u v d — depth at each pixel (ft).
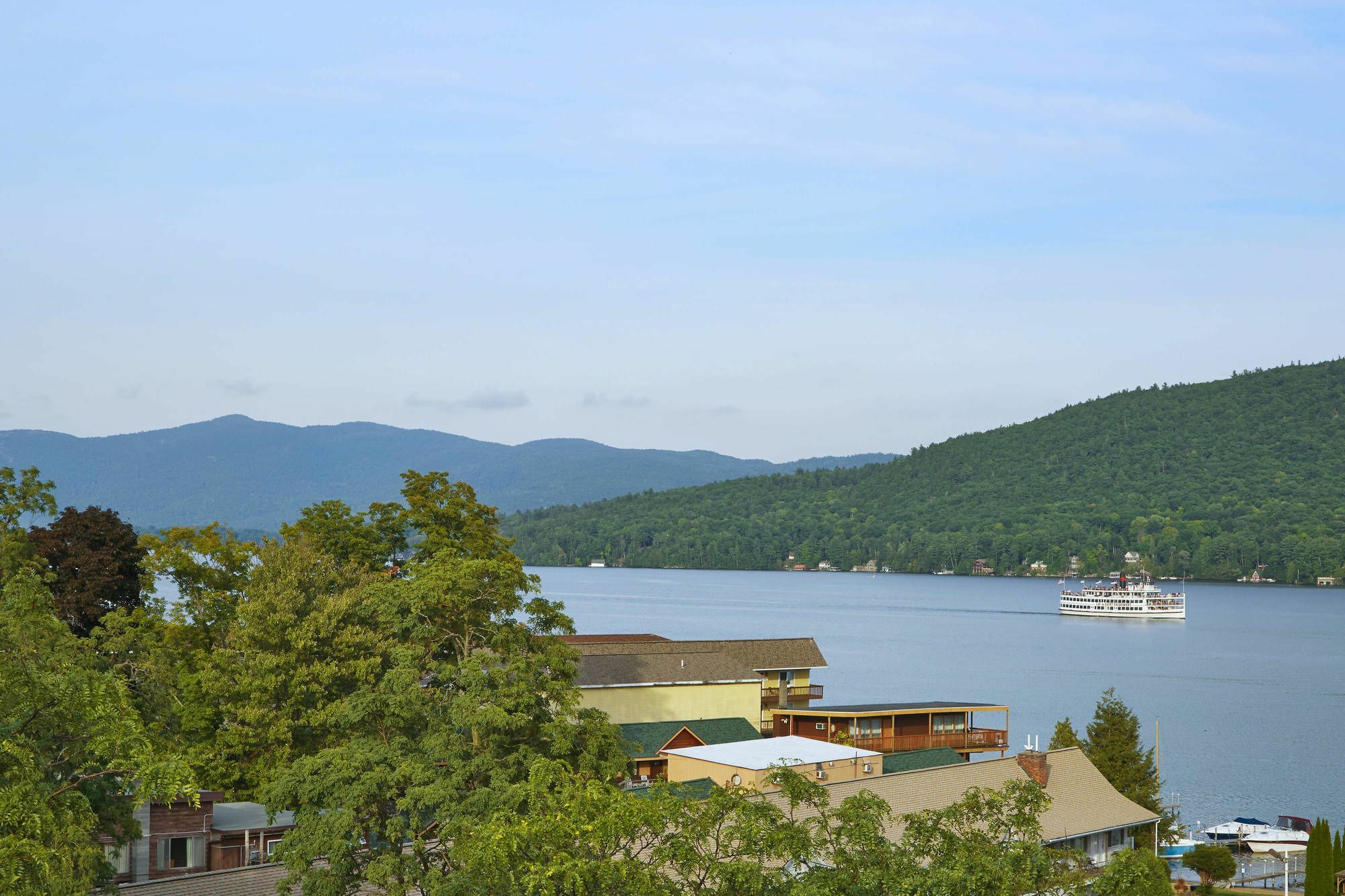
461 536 265.75
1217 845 261.24
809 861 100.89
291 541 234.17
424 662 177.58
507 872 102.37
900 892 93.81
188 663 236.43
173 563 250.37
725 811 101.14
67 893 96.07
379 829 136.46
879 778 190.19
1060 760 219.41
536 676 162.61
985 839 99.81
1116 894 97.19
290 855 132.98
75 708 95.96
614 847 100.83
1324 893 208.03
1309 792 358.64
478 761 145.89
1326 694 586.86
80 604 223.30
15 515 225.35
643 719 243.19
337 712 188.03
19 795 87.20
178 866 171.01
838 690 565.94
